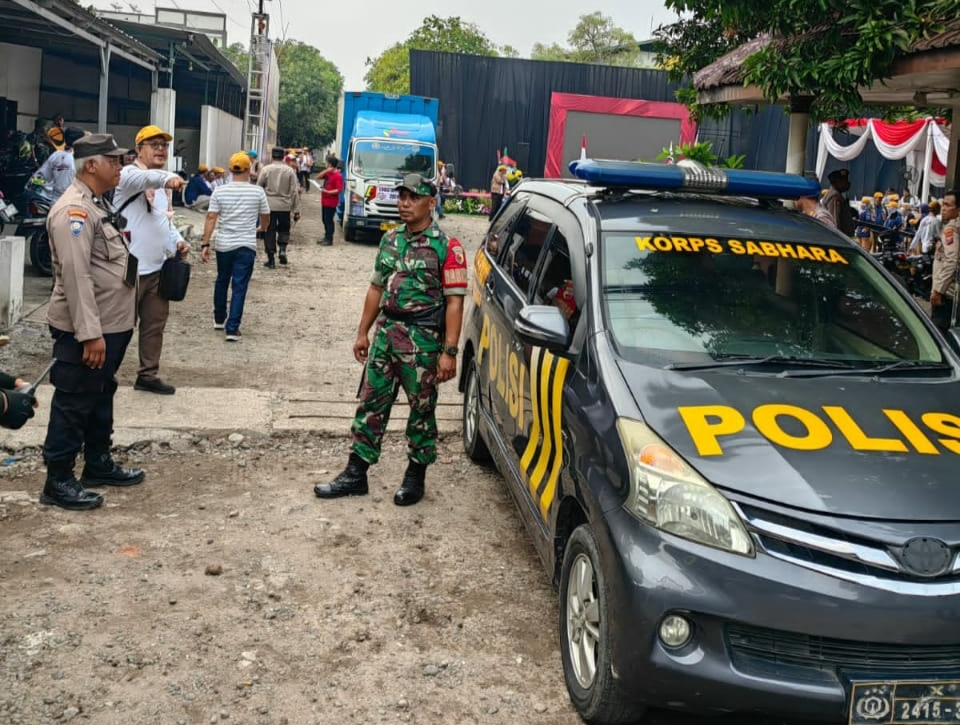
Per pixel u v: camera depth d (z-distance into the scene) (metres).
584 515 3.89
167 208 7.49
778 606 3.11
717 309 4.30
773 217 5.02
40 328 9.30
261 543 5.06
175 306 11.16
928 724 3.16
